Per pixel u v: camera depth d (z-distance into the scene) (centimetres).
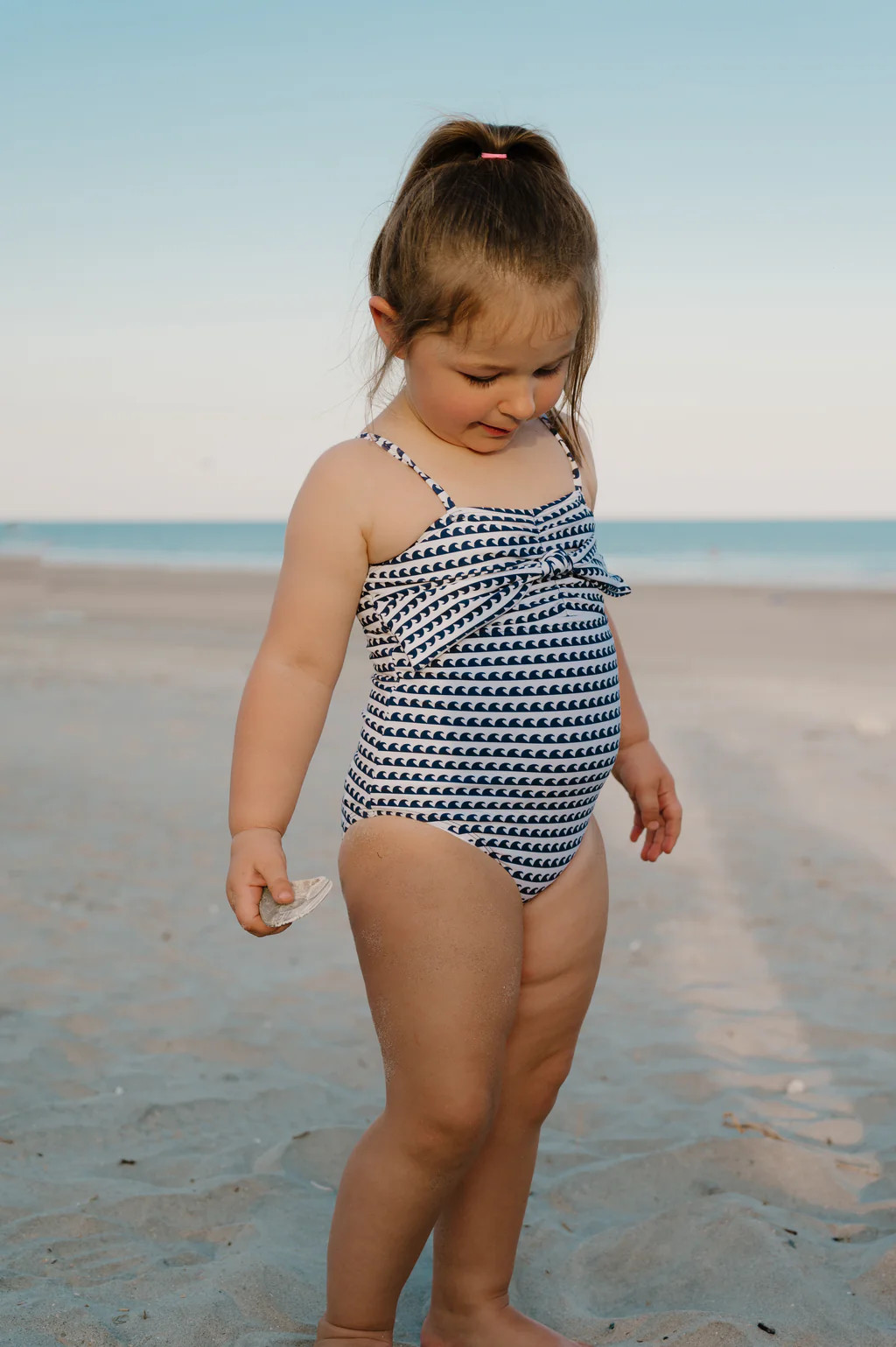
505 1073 171
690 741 773
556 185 162
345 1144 257
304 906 152
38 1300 184
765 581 2541
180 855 504
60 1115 266
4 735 774
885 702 929
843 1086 289
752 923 421
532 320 154
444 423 164
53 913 423
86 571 2970
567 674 164
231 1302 187
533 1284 203
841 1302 193
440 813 157
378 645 166
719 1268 205
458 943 151
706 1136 259
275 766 164
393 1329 176
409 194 163
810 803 603
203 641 1387
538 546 165
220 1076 293
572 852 171
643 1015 338
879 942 400
